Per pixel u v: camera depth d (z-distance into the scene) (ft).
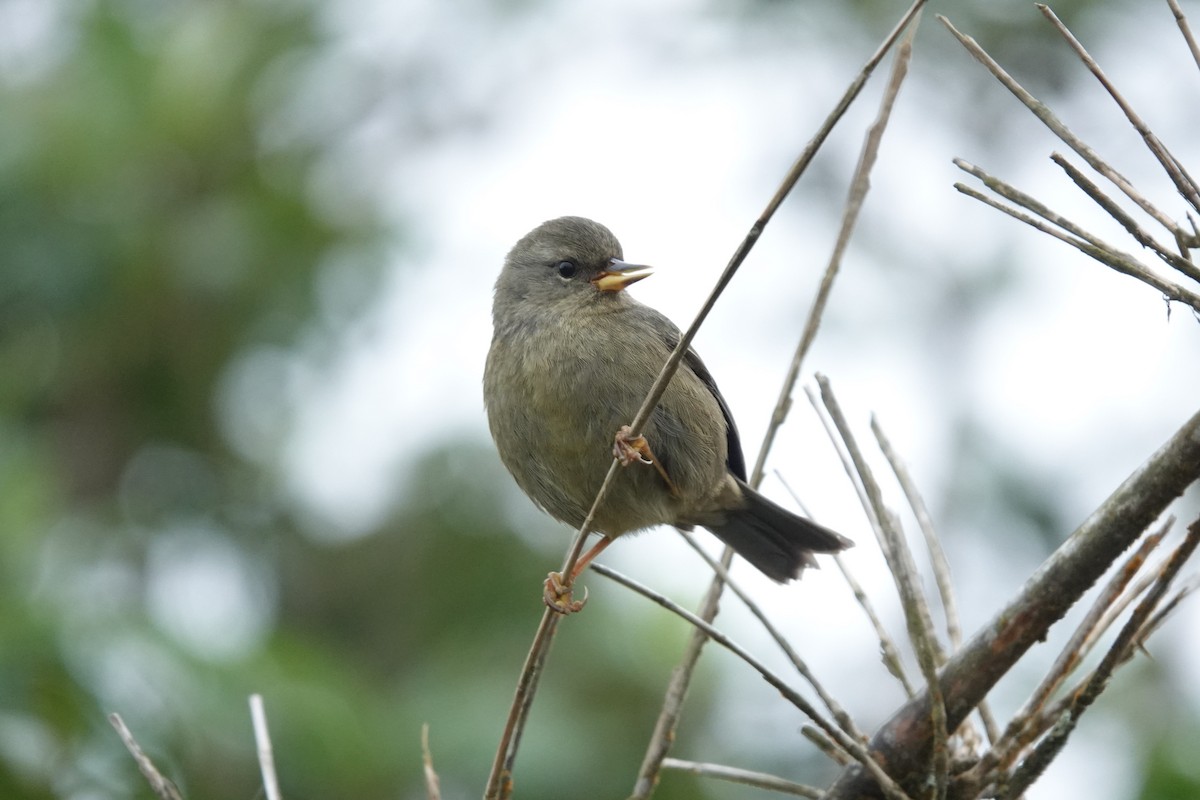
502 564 39.99
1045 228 16.20
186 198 42.47
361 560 40.78
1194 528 16.80
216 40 44.52
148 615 33.19
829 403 19.52
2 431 37.45
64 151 41.09
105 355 40.98
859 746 18.24
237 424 41.73
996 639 18.71
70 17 43.86
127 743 19.99
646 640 37.91
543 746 35.58
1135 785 27.68
